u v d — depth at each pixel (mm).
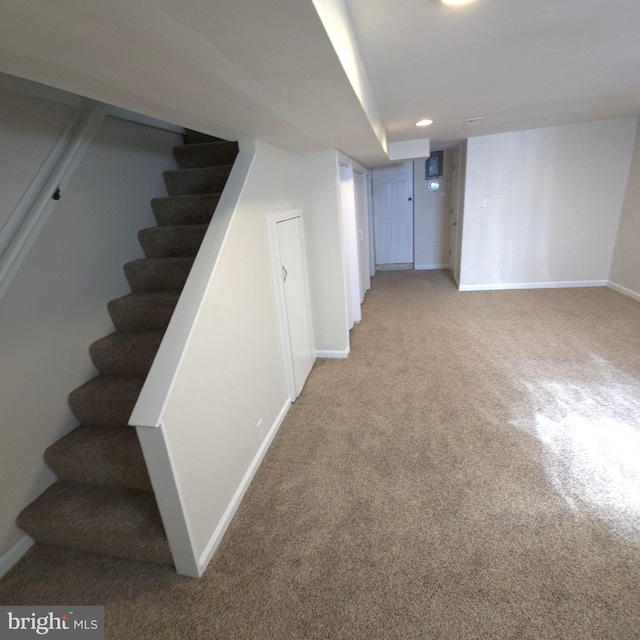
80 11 679
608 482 1833
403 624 1301
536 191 4719
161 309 2125
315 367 3322
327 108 1552
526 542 1560
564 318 3955
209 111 1464
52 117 1869
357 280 4246
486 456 2068
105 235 2178
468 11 1264
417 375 3031
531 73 1985
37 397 1740
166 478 1347
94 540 1598
